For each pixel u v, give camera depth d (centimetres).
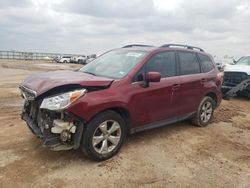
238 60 1277
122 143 464
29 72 2231
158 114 523
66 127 396
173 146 519
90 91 417
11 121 643
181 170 425
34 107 447
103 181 382
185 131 614
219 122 717
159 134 583
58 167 414
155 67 518
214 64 691
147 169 421
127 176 398
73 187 365
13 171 398
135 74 478
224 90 1109
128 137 552
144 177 398
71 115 396
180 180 395
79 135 409
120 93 447
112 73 493
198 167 438
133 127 484
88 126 412
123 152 476
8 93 1077
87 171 406
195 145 532
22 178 380
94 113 410
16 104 864
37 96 398
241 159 477
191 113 613
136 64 490
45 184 368
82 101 398
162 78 529
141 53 521
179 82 557
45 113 408
